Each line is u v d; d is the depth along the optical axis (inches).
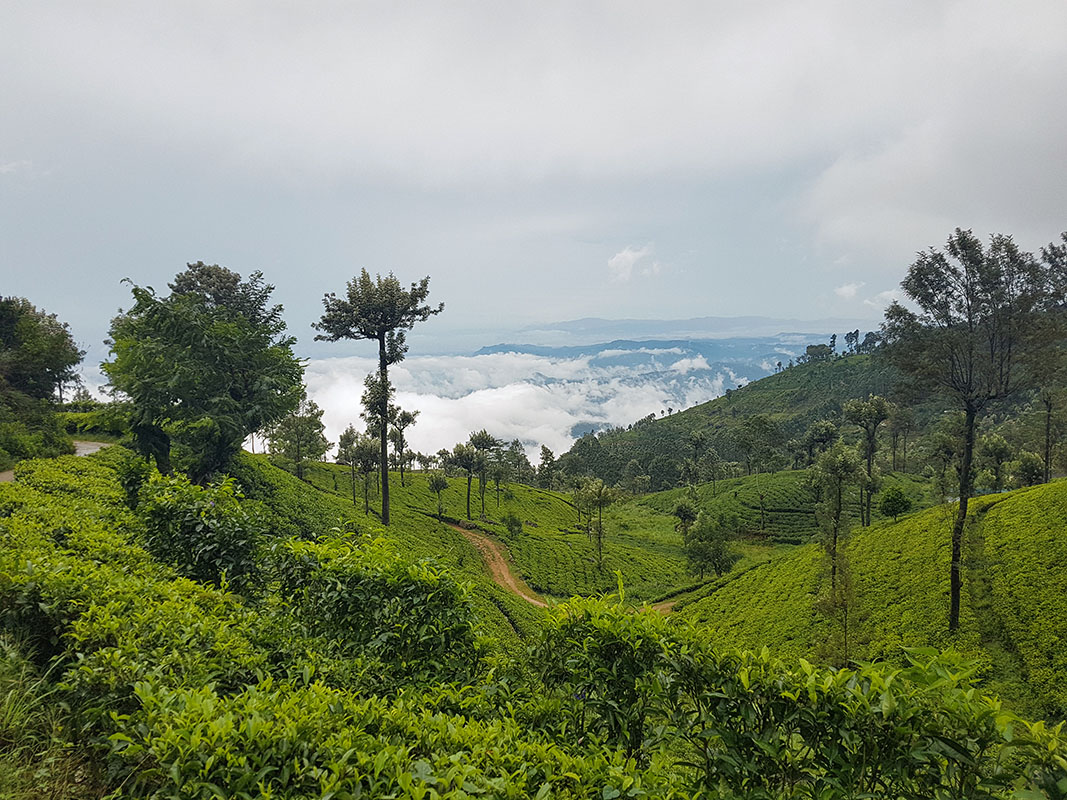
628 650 273.7
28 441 1261.1
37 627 286.8
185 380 988.6
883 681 206.7
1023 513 1501.0
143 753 186.4
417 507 2864.2
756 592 1849.2
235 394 1079.0
